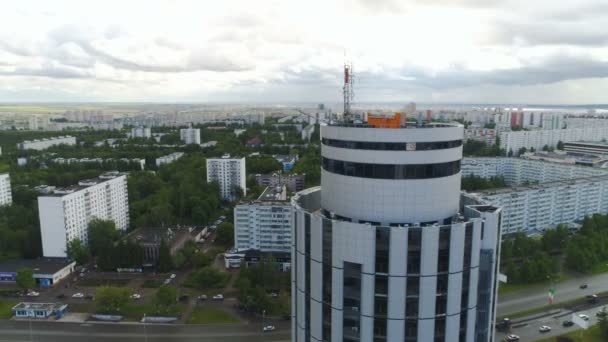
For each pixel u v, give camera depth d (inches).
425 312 2149.4
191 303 6314.0
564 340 5137.8
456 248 2129.7
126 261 7416.3
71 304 6314.0
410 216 2285.9
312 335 2400.3
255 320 5807.1
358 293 2207.2
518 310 5900.6
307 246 2365.9
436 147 2257.6
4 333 5536.4
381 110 2854.3
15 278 6973.4
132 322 5782.5
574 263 7180.1
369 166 2269.9
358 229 2128.4
